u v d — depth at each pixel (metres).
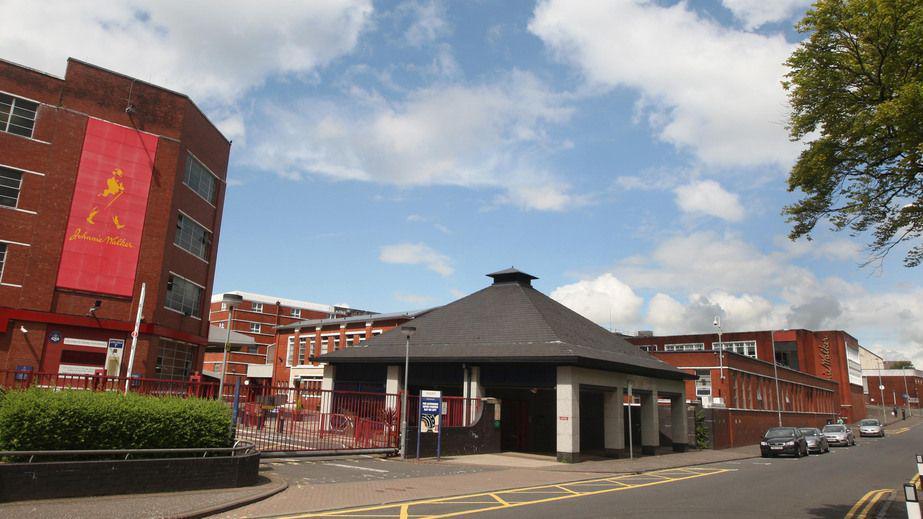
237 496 11.63
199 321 33.81
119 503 10.38
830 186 11.93
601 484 16.75
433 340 28.73
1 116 26.70
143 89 30.17
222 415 13.38
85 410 11.37
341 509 11.25
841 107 11.40
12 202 26.48
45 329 26.33
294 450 18.75
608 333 33.66
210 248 35.03
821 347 83.56
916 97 9.59
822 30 11.12
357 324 57.09
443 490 14.18
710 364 43.66
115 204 28.61
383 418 21.62
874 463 27.33
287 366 62.44
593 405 32.75
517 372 25.22
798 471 22.61
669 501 13.39
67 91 28.20
